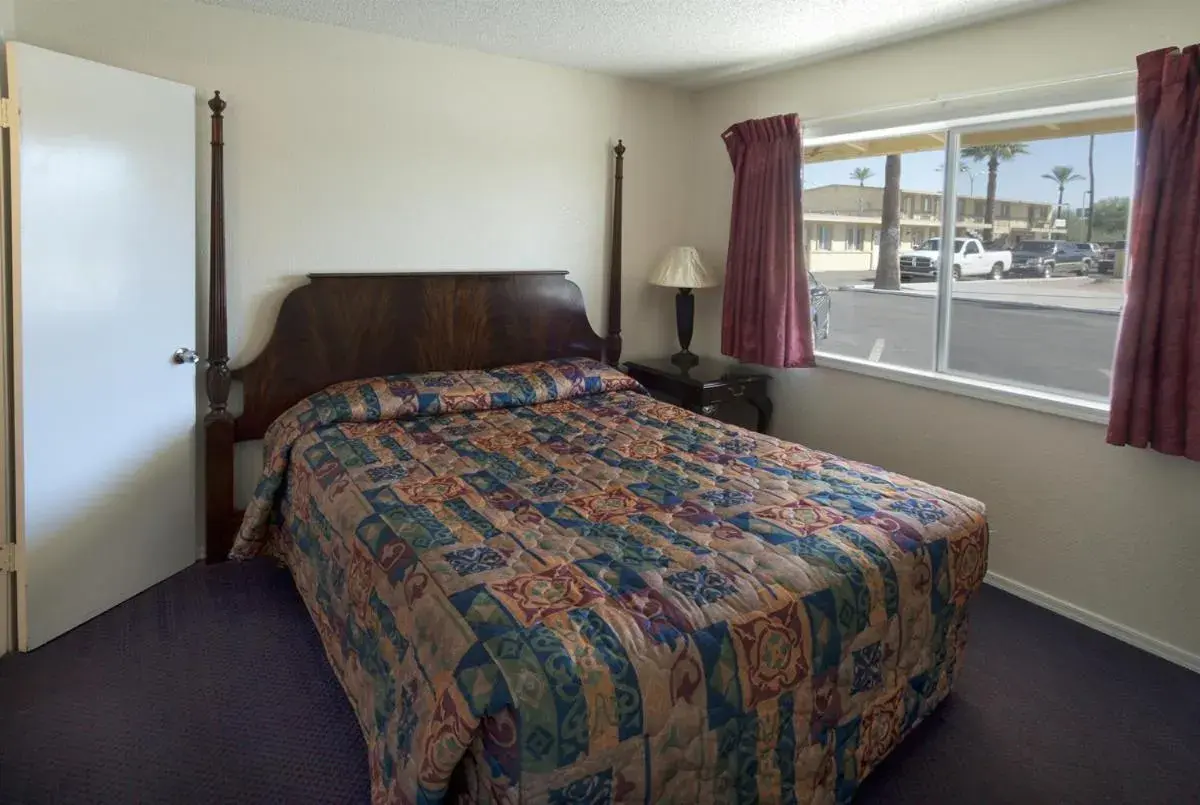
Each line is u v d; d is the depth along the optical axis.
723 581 1.67
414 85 3.35
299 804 1.80
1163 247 2.31
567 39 3.24
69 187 2.38
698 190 4.26
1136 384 2.40
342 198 3.26
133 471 2.72
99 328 2.53
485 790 1.37
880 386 3.44
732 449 2.67
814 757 1.69
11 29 2.52
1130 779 1.95
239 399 3.16
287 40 3.06
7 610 2.36
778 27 2.99
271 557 3.12
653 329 4.30
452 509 2.07
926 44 3.07
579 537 1.89
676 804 1.47
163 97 2.69
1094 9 2.55
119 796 1.80
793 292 3.60
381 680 1.69
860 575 1.79
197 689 2.23
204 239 3.01
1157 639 2.56
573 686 1.35
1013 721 2.18
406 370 3.44
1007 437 2.96
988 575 3.07
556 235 3.86
